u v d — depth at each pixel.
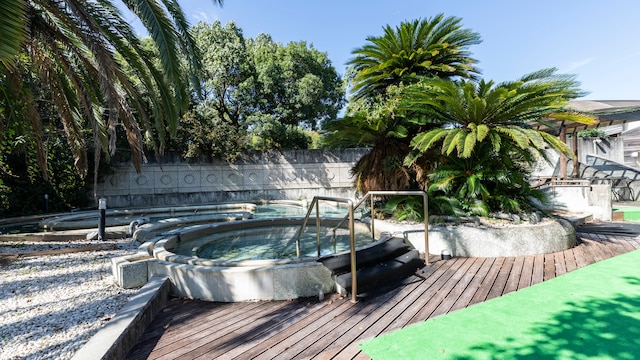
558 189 7.07
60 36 3.87
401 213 5.02
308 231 6.01
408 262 3.29
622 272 3.10
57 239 5.52
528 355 1.68
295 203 11.71
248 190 12.66
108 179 10.99
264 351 1.88
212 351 1.90
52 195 9.66
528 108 4.43
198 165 12.21
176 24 3.82
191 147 11.87
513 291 2.71
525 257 3.81
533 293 2.61
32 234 5.49
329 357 1.77
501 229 3.96
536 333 1.92
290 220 6.23
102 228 5.56
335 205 11.03
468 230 3.97
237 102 14.45
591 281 2.86
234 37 14.00
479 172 4.63
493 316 2.20
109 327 1.92
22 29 2.44
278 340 2.02
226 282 2.80
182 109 4.27
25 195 9.08
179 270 2.96
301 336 2.06
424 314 2.32
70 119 5.07
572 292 2.60
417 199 4.97
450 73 6.74
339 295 2.81
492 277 3.10
